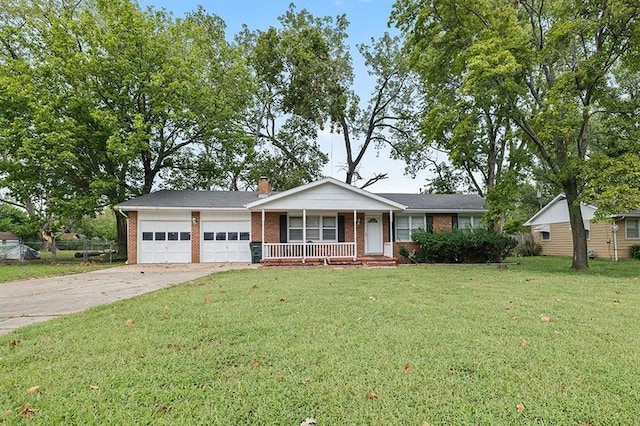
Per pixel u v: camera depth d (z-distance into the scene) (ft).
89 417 9.17
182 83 64.44
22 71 60.03
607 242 70.33
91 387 10.80
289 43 85.05
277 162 97.30
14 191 63.16
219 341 14.97
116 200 65.36
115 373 11.77
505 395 10.18
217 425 8.80
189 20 78.64
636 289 28.22
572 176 45.11
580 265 45.65
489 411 9.34
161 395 10.27
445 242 56.49
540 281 33.09
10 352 14.07
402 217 63.46
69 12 69.56
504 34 44.93
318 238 61.62
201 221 60.85
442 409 9.44
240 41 95.04
